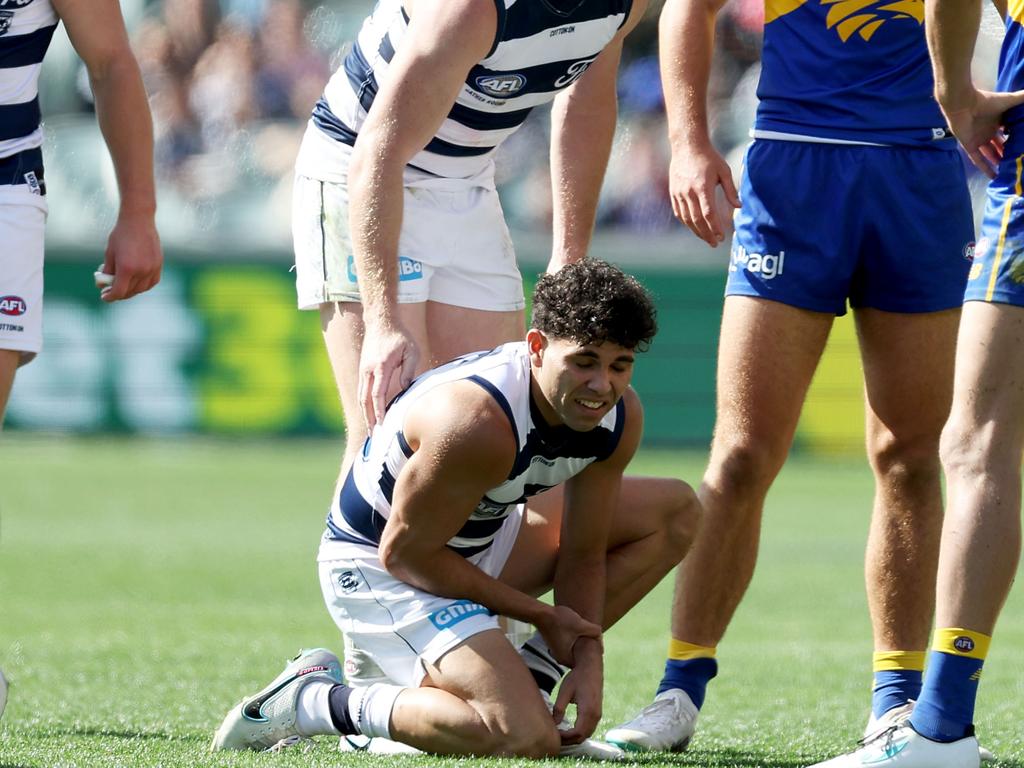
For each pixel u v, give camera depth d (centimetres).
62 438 4741
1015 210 1088
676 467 4181
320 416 4756
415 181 1399
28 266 1192
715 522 1391
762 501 1407
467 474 1153
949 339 1384
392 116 1234
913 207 1377
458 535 1243
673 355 4647
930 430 1380
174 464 4356
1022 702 1623
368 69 1390
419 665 1201
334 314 1419
